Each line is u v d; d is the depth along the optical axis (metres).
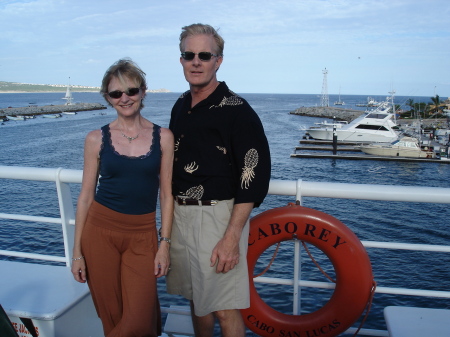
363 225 15.42
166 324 2.53
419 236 14.40
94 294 1.94
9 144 37.75
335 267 2.09
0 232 13.05
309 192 2.14
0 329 1.05
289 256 10.03
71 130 50.41
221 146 1.86
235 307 1.91
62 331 2.01
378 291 2.12
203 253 1.88
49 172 2.44
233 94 1.90
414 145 32.06
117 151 1.82
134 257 1.90
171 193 1.95
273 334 2.21
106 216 1.86
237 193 1.81
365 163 30.03
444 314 1.98
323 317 2.14
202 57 1.85
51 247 11.89
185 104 2.00
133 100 1.79
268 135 46.66
